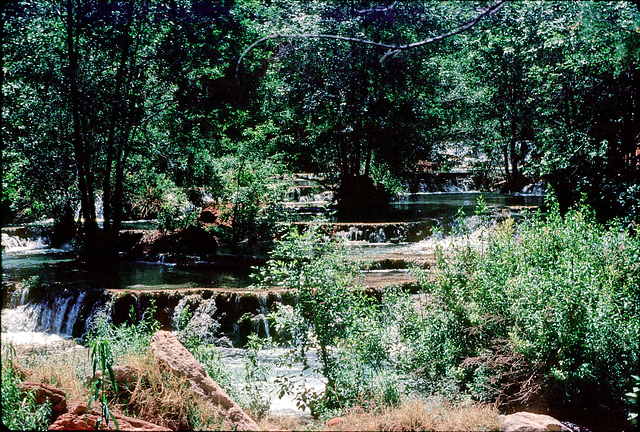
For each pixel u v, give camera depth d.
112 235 18.22
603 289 7.46
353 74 24.36
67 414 4.93
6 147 15.39
